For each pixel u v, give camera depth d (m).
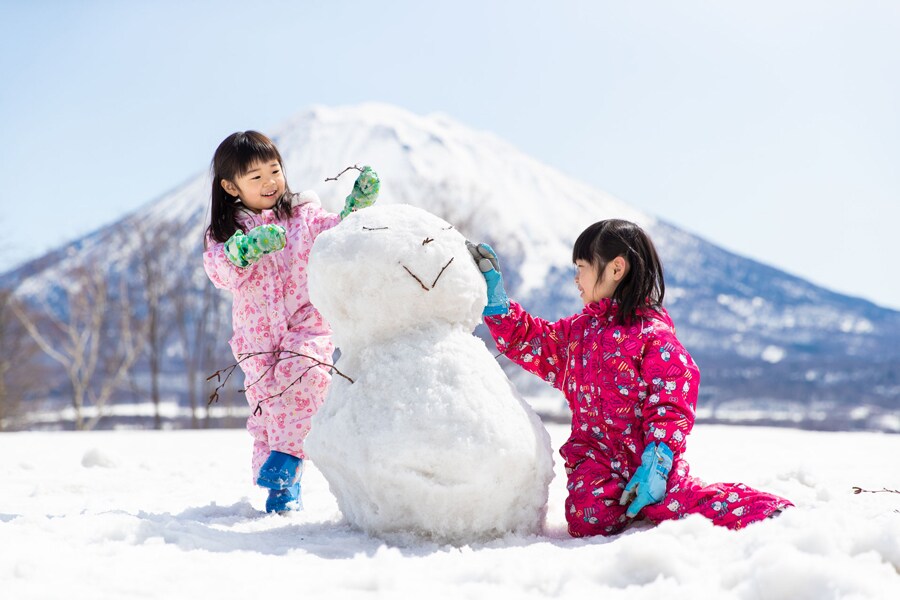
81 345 25.98
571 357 3.15
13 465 5.51
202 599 1.92
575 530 2.88
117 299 28.61
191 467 5.48
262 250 3.27
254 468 3.46
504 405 2.70
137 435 9.85
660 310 3.11
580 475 2.94
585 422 3.04
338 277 2.82
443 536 2.64
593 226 3.18
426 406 2.60
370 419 2.65
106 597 1.90
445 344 2.76
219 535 2.60
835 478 4.29
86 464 5.60
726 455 6.13
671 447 2.83
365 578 2.03
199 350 33.34
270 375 3.40
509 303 3.20
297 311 3.46
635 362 2.98
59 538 2.44
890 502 3.27
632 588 1.97
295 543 2.60
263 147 3.58
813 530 2.12
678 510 2.74
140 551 2.30
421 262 2.81
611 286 3.12
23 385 28.09
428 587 2.01
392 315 2.79
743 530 2.27
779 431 10.67
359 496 2.75
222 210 3.62
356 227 2.89
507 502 2.69
